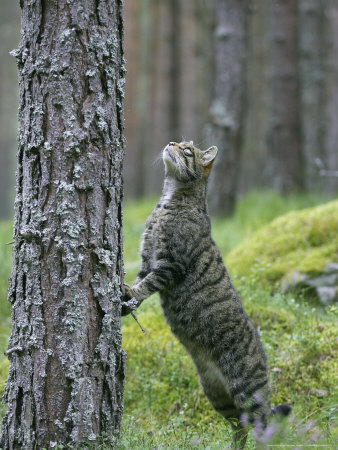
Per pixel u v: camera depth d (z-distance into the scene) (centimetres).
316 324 798
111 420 517
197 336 649
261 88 3531
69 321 493
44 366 494
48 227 495
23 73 502
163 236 661
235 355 638
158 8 3206
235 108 1769
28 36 498
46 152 494
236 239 1307
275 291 946
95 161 502
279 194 1889
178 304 652
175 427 638
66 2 489
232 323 643
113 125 515
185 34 3553
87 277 501
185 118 4081
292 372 728
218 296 647
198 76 3638
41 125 495
